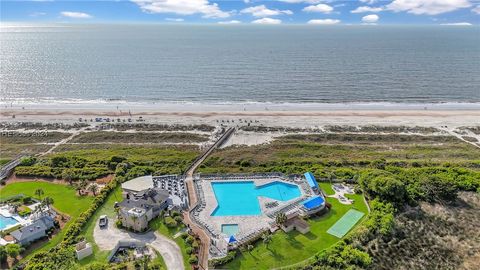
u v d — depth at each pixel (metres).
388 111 198.38
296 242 86.50
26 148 144.12
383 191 101.19
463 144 153.25
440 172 119.75
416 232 91.69
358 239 86.38
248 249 83.44
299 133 165.62
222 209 100.50
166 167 123.00
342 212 98.81
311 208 97.19
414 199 104.75
